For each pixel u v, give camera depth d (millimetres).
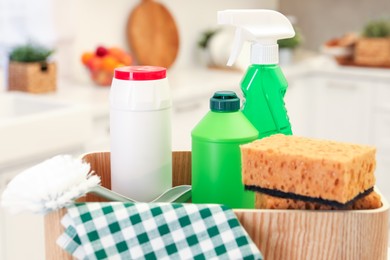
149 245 688
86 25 3053
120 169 853
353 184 683
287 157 690
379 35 3678
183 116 2832
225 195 812
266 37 852
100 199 833
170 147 871
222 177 807
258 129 877
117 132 844
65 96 2594
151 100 828
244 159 721
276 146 721
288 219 688
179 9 3549
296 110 3752
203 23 3736
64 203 690
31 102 2488
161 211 693
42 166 729
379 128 3666
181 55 3602
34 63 2613
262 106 876
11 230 2012
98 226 685
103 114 2410
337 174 666
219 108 812
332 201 677
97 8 3094
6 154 2008
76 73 3051
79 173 724
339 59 3822
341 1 4203
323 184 677
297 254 694
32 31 3031
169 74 3338
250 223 695
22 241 2051
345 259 690
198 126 823
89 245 680
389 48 3639
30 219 2062
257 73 875
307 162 680
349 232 684
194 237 687
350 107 3744
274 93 879
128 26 3221
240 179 808
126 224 688
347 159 667
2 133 1985
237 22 837
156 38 3328
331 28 4277
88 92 2703
